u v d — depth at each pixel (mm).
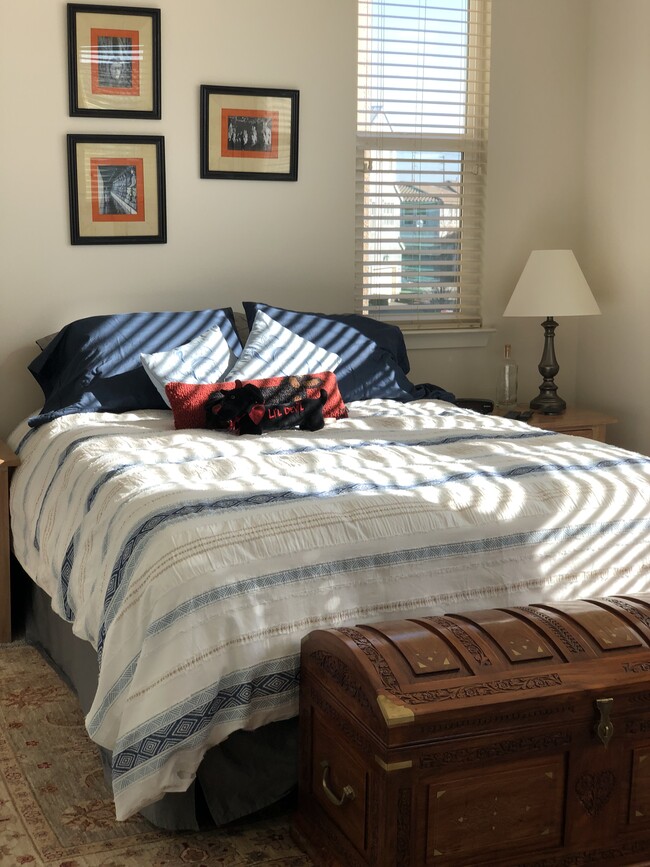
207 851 2129
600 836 1957
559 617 2074
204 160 4035
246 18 4031
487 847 1868
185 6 3939
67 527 2709
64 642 2986
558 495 2414
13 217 3809
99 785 2400
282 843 2166
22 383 3906
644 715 1949
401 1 4301
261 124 4098
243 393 3240
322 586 2127
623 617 2094
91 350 3594
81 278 3936
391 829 1774
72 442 3092
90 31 3809
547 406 4344
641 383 4391
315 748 2068
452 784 1815
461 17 4426
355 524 2193
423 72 4391
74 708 2828
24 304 3871
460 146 4516
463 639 1951
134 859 2096
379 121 4363
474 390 4645
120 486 2508
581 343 4766
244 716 2049
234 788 2180
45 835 2182
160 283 4055
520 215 4621
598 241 4621
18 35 3727
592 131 4609
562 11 4539
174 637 2006
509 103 4523
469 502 2320
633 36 4305
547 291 4211
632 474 2586
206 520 2154
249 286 4188
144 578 2094
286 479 2447
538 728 1858
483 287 4605
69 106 3824
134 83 3900
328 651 1958
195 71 3990
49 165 3832
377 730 1772
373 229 4379
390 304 4496
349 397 3750
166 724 1968
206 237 4098
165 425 3326
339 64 4195
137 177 3951
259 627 2062
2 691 2955
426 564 2219
